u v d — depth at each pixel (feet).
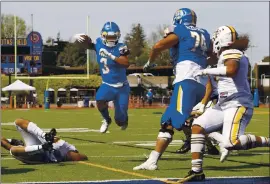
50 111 114.21
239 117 23.43
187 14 26.30
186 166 27.89
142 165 26.30
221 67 23.25
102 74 31.71
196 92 25.43
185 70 25.49
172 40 25.61
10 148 27.58
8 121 74.13
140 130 56.95
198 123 23.39
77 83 194.90
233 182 23.27
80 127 61.82
